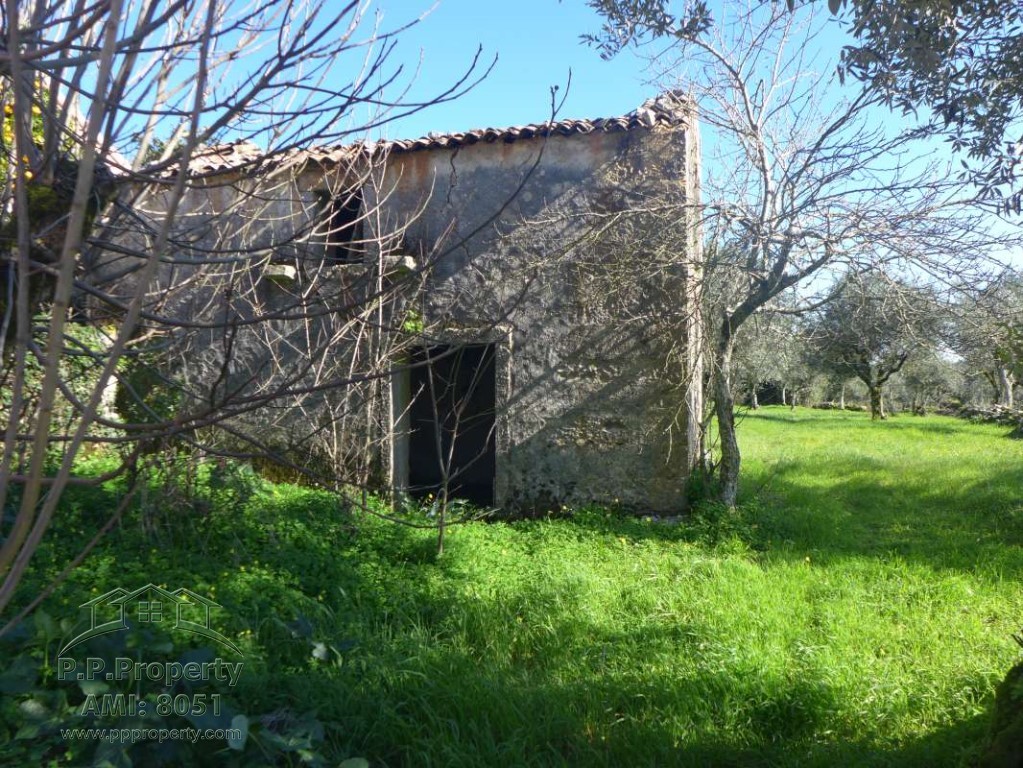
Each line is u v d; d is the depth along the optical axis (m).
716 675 4.11
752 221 7.71
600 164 8.41
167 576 4.57
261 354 7.75
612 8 4.65
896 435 19.94
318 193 8.30
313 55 2.09
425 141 8.69
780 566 6.58
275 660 3.96
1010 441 16.69
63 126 1.78
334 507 6.97
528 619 5.01
